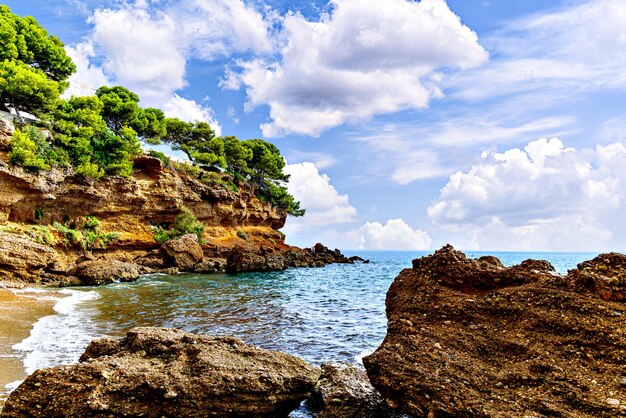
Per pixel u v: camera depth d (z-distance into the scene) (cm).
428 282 973
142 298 2736
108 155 5412
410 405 689
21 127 4284
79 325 1731
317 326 1894
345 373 954
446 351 754
